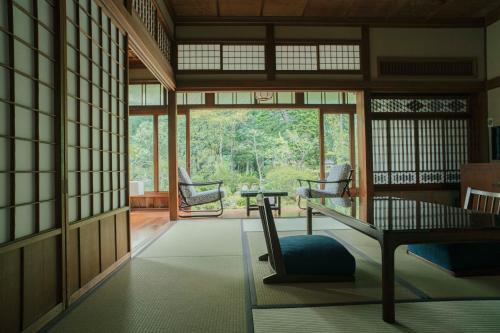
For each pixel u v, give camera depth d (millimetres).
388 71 5176
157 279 2262
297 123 9742
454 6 4832
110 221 2506
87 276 2105
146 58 3633
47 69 1739
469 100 5406
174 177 5121
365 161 5168
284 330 1492
